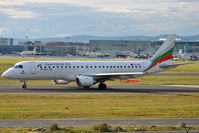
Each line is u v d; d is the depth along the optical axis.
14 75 96.25
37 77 98.56
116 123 48.25
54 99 73.81
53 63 100.56
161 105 66.94
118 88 103.88
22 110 58.41
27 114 54.19
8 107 61.69
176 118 52.81
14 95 79.62
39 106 63.41
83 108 61.47
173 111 59.28
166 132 42.59
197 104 69.31
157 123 48.62
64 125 46.44
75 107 62.62
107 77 102.69
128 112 57.47
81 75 101.62
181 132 42.72
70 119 50.81
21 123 47.50
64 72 101.06
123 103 69.06
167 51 113.69
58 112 56.41
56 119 50.72
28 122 48.25
